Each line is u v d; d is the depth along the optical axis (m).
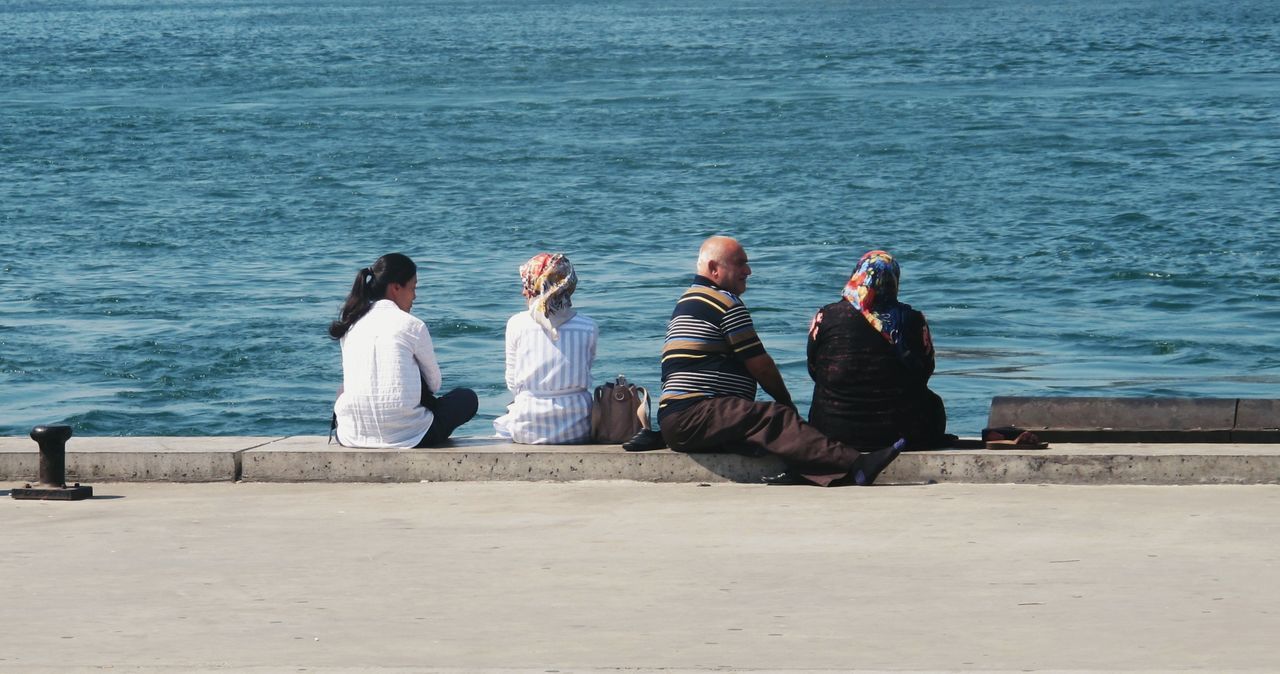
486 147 137.25
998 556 20.70
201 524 23.64
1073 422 27.64
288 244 87.81
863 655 15.86
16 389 51.38
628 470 26.81
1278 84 187.62
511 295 70.31
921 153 128.12
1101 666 15.28
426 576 19.95
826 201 102.69
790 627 17.12
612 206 102.06
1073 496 24.94
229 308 66.56
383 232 92.44
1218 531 22.09
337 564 20.75
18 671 15.49
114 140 144.75
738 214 97.81
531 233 91.69
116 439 28.64
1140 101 169.62
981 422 46.59
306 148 137.88
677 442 26.59
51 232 91.31
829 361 26.50
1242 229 87.81
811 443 26.03
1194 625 16.95
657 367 54.69
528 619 17.64
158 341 59.06
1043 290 71.56
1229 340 59.56
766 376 26.50
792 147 133.75
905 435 26.48
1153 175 112.31
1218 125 145.00
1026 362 56.25
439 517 24.02
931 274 76.38
